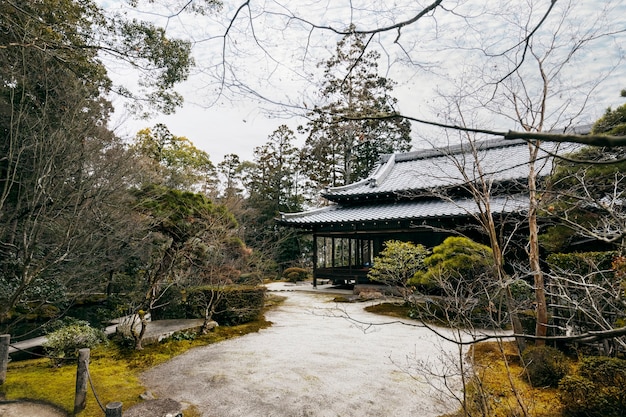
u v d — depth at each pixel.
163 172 17.44
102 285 9.00
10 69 6.91
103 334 6.41
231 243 8.89
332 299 12.63
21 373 5.02
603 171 4.46
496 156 13.15
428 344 6.62
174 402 4.10
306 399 4.24
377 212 14.95
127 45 7.10
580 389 3.55
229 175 30.03
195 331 7.40
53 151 6.46
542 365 4.37
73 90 7.72
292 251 24.64
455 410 3.90
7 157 6.28
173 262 6.89
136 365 5.47
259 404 4.12
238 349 6.38
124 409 3.92
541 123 4.72
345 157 23.52
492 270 5.71
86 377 4.00
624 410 3.37
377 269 11.36
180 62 7.79
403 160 19.39
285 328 8.18
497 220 9.73
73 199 6.73
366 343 6.77
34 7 6.89
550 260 5.51
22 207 6.83
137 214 7.57
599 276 4.54
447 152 5.66
